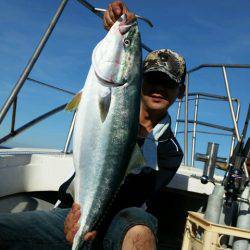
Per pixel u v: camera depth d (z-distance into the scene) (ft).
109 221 3.28
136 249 2.92
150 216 3.17
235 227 4.02
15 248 3.21
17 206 4.28
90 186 2.93
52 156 4.45
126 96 3.03
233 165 4.09
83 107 2.93
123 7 3.33
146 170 3.73
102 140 2.94
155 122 3.90
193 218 4.26
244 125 4.29
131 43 3.12
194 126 6.97
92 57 3.04
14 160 4.11
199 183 4.97
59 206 3.79
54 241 3.29
